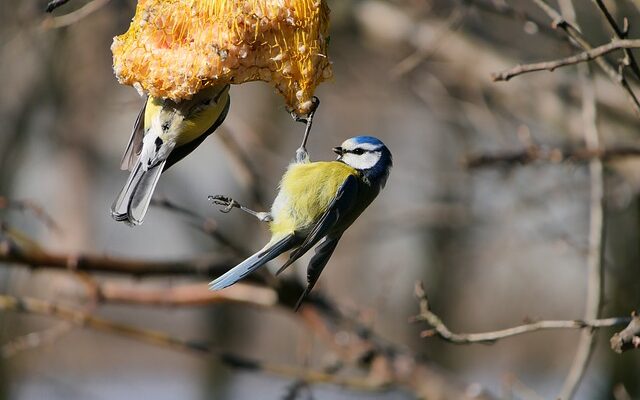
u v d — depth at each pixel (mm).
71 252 9758
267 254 7715
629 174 12562
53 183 20625
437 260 19516
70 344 23438
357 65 16922
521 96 13617
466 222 14562
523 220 14070
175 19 6781
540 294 20578
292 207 7961
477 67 13852
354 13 14883
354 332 11070
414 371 11031
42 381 17422
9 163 16859
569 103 13242
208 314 19891
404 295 19688
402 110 18828
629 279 13180
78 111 18297
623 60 7285
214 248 20156
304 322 11062
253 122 18234
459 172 14984
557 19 7777
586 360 9406
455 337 8039
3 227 9578
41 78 16812
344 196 7871
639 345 6477
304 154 8219
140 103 11914
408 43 14398
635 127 12664
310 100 7035
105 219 22172
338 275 21641
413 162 16422
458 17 11391
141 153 6996
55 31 16078
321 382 10930
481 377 20438
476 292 20812
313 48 6953
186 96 6793
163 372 23609
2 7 15195
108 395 20828
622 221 13453
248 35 6742
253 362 10773
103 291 10664
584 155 9961
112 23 16219
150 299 10734
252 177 10852
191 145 7230
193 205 20391
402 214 14906
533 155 10234
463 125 14141
